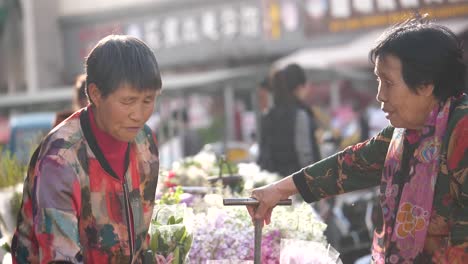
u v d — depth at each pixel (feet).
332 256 15.58
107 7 138.31
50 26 146.72
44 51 147.13
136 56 11.20
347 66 91.45
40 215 11.12
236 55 121.08
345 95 87.61
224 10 123.34
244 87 75.15
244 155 65.41
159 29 131.85
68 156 11.40
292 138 29.04
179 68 130.41
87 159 11.61
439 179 11.52
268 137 29.60
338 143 48.11
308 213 17.95
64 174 11.25
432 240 11.62
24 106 99.45
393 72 11.71
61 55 146.51
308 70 74.74
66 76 146.00
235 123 83.97
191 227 15.10
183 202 18.52
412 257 11.61
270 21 118.21
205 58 126.11
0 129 98.68
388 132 13.02
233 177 22.62
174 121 75.10
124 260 12.10
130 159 12.19
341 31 110.52
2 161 27.14
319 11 112.88
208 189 20.49
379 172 13.32
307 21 114.73
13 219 21.77
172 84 79.20
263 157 29.71
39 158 11.43
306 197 13.78
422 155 11.65
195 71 128.47
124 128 11.30
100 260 11.93
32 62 147.54
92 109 11.72
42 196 11.15
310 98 90.48
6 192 24.20
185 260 14.26
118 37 11.49
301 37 115.65
